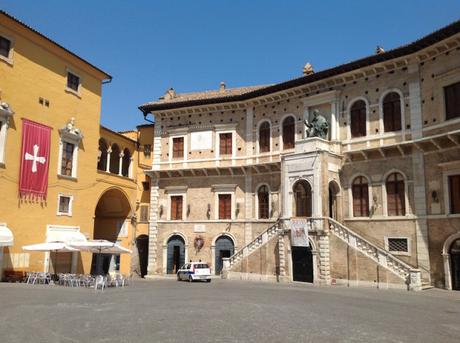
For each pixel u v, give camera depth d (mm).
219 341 10977
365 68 32125
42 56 32406
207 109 41906
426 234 28078
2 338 11195
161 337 11422
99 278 25781
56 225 32719
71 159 35031
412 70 29938
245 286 28078
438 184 27812
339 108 34031
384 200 30750
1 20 28953
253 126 39781
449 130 27062
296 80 35750
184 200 41906
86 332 12070
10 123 29469
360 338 11578
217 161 40875
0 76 28938
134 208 44000
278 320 14203
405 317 15383
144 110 44031
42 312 15461
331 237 30484
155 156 43594
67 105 34594
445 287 26484
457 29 25875
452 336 12172
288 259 32438
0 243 26297
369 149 31156
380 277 27266
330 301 19797
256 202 38719
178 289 25625
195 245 40688
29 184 30578
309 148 32844
